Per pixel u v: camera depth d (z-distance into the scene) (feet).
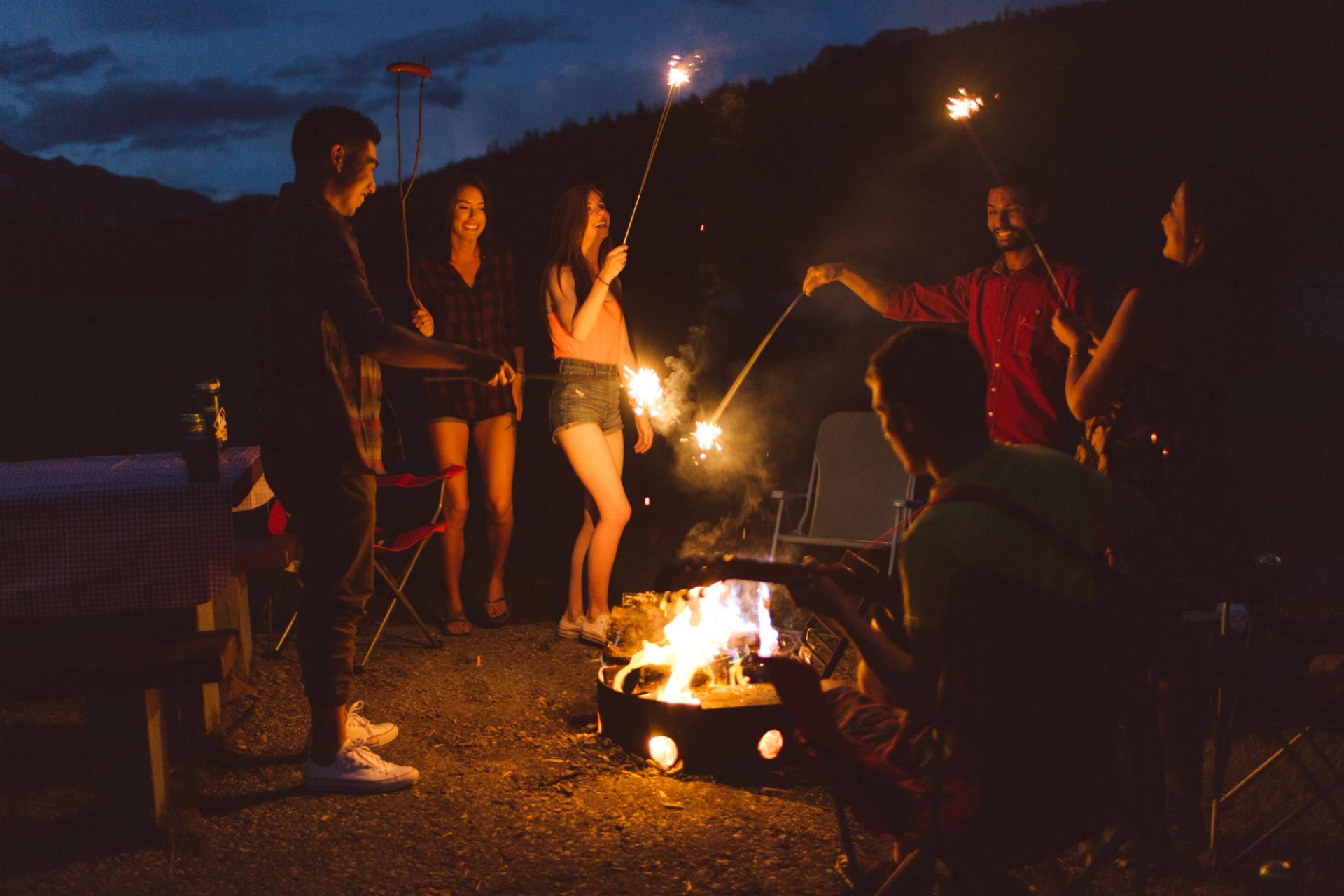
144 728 10.05
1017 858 6.68
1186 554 8.86
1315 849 9.78
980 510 6.66
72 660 9.93
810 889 9.29
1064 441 12.60
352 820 10.61
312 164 10.86
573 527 22.76
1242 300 8.91
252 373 42.01
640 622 13.82
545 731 13.04
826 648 15.08
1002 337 12.65
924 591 6.60
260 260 10.57
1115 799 6.95
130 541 10.27
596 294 15.10
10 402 36.14
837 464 17.84
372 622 17.34
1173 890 9.15
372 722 13.30
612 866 9.71
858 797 6.92
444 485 16.44
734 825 10.51
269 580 19.01
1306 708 8.94
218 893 9.27
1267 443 27.48
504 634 16.88
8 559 10.04
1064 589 6.75
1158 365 9.02
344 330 10.28
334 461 10.58
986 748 6.46
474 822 10.58
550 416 16.03
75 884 9.39
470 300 16.40
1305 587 9.75
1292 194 9.09
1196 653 9.58
